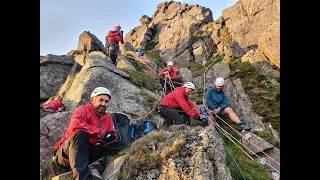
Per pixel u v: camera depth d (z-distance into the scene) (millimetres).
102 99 2912
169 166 2709
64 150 2750
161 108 4281
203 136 3023
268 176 3453
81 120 2781
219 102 4645
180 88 4270
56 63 7000
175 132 3205
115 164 2914
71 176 2771
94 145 2811
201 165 2695
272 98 5340
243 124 4438
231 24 8508
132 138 3648
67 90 5660
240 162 3566
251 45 7605
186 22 10180
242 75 6371
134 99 5199
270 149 4094
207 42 8922
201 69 7738
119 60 7234
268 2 7773
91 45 9117
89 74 5270
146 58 7832
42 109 4664
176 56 9094
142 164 2822
